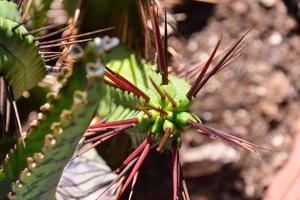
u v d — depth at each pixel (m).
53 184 0.27
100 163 0.36
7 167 0.28
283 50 0.49
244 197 0.45
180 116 0.29
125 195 0.43
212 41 0.48
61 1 0.36
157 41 0.30
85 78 0.22
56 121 0.24
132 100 0.30
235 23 0.49
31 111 0.39
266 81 0.48
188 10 0.49
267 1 0.50
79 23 0.34
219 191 0.45
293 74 0.49
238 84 0.48
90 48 0.21
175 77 0.33
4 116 0.33
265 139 0.47
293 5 0.51
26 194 0.27
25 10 0.34
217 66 0.30
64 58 0.33
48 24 0.36
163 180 0.45
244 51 0.48
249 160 0.45
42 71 0.32
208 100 0.47
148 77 0.31
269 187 0.45
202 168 0.45
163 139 0.27
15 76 0.30
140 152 0.31
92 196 0.34
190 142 0.45
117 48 0.33
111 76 0.29
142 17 0.33
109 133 0.30
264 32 0.50
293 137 0.47
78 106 0.22
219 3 0.50
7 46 0.28
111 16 0.34
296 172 0.46
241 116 0.47
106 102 0.30
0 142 0.33
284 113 0.48
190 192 0.45
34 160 0.25
